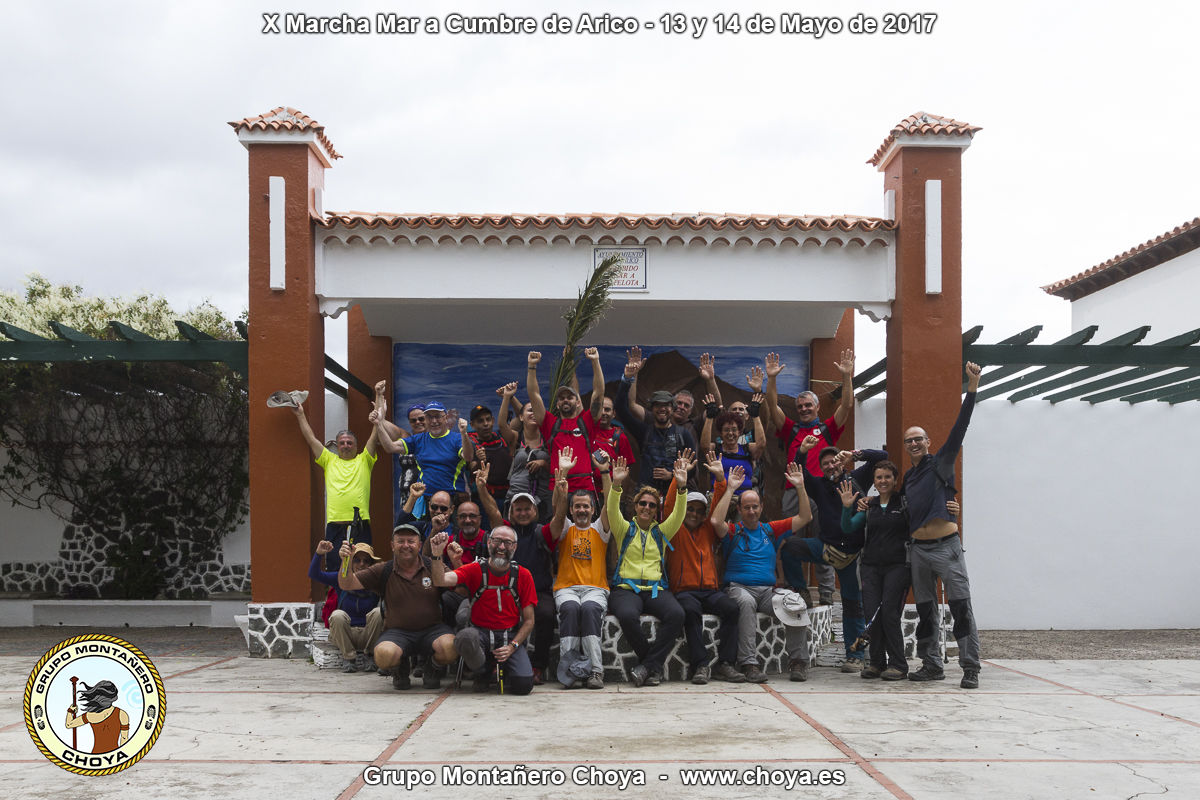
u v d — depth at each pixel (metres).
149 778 4.93
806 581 8.97
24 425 12.46
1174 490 12.44
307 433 9.40
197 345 9.73
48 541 12.58
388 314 12.22
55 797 4.59
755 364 13.15
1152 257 17.47
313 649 9.02
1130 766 5.23
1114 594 12.30
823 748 5.61
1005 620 12.24
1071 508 12.38
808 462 9.60
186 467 12.59
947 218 9.88
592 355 9.44
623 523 8.21
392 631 7.61
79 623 12.39
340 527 9.18
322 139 9.94
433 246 9.96
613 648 8.13
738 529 8.65
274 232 9.63
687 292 9.99
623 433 9.88
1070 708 6.90
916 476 8.12
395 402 13.02
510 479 9.52
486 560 7.61
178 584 12.59
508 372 13.16
